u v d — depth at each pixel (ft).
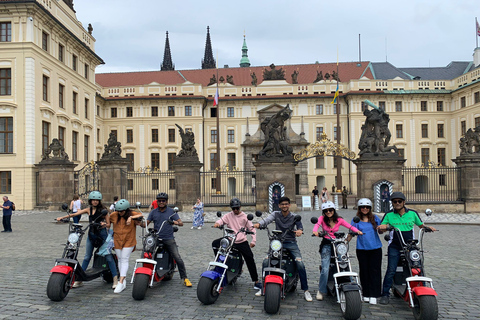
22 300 28.19
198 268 38.73
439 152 200.13
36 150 122.93
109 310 26.22
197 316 25.16
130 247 31.12
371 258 27.71
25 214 102.01
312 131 204.03
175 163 100.37
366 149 97.81
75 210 74.43
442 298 29.17
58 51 140.05
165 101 203.82
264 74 209.46
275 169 96.63
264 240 57.06
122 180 102.42
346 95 197.67
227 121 206.80
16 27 122.01
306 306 27.27
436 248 50.49
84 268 31.81
